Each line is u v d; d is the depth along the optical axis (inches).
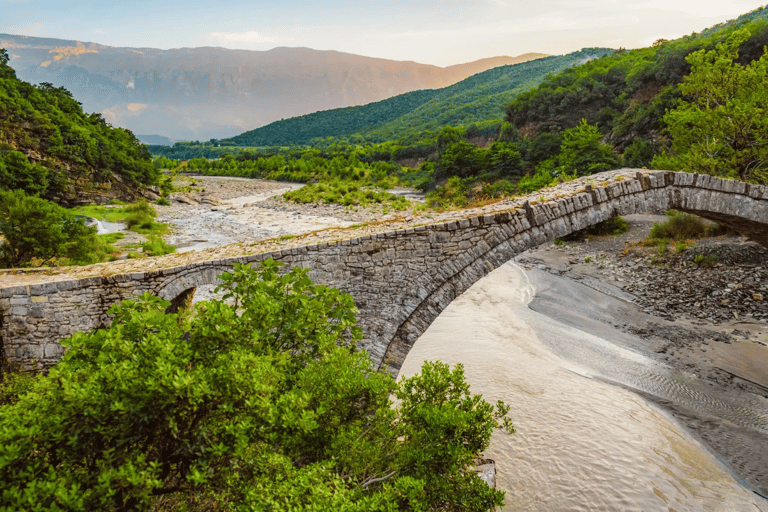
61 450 175.6
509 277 1101.7
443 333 776.3
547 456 472.1
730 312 768.9
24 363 387.5
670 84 2491.4
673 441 489.1
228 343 217.8
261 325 234.8
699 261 937.5
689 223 1103.6
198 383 180.9
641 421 521.3
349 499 182.4
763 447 475.2
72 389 170.7
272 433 199.2
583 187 530.0
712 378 601.0
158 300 243.8
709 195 559.2
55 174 2235.5
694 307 810.8
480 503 217.2
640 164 1921.8
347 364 249.3
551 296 943.0
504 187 2250.2
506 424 250.4
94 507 165.5
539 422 523.5
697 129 1023.0
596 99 3053.6
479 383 607.5
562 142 2397.9
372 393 235.1
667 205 544.4
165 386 176.2
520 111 3489.2
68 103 3011.8
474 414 233.5
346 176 4111.7
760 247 906.1
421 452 219.1
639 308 848.3
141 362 191.5
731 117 925.8
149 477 169.6
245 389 192.5
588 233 1386.6
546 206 479.2
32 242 813.9
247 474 195.8
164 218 2015.3
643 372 624.7
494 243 459.8
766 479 433.7
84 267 467.5
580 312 852.6
